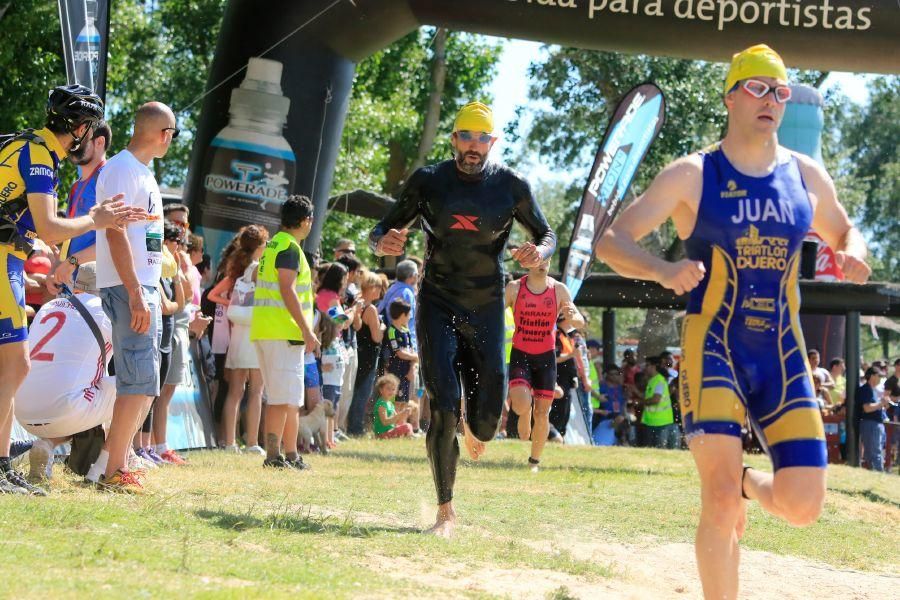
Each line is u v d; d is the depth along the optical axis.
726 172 4.11
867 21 11.48
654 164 28.73
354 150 28.86
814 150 22.03
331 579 4.12
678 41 11.84
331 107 12.59
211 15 29.83
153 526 4.84
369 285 12.73
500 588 4.41
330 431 11.22
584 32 11.99
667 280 3.81
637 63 29.31
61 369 6.36
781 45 11.70
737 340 4.02
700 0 11.59
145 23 29.31
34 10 19.66
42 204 5.43
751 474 3.99
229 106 12.23
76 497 5.59
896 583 5.59
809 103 22.05
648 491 8.26
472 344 5.95
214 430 10.48
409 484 7.73
